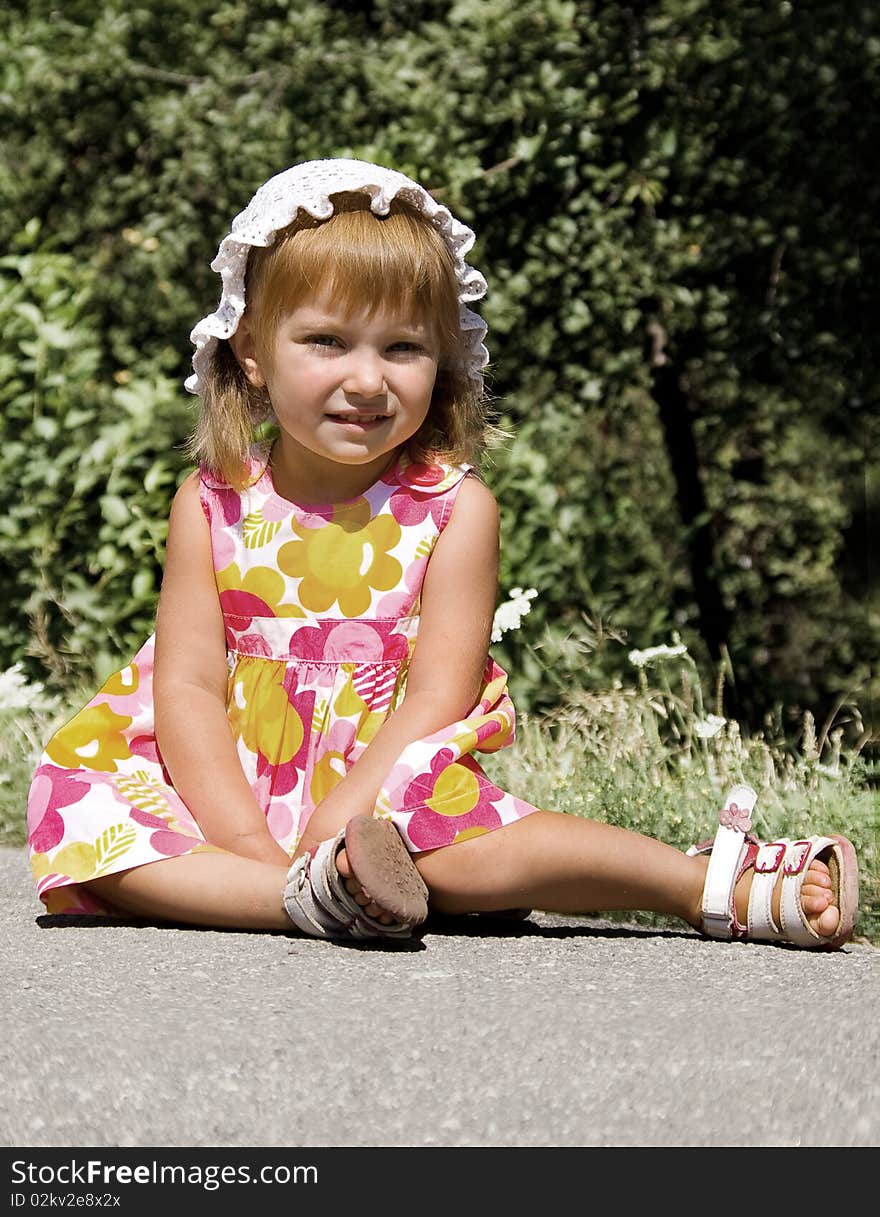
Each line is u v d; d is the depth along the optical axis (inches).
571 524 268.2
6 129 367.2
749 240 307.6
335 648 125.3
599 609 259.0
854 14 287.1
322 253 120.0
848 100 297.6
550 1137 71.4
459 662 122.1
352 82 323.6
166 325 367.9
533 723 203.2
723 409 370.9
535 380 342.0
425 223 126.7
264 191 126.6
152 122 336.8
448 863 109.8
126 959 104.2
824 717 365.4
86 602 241.4
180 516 131.0
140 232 356.8
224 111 330.6
